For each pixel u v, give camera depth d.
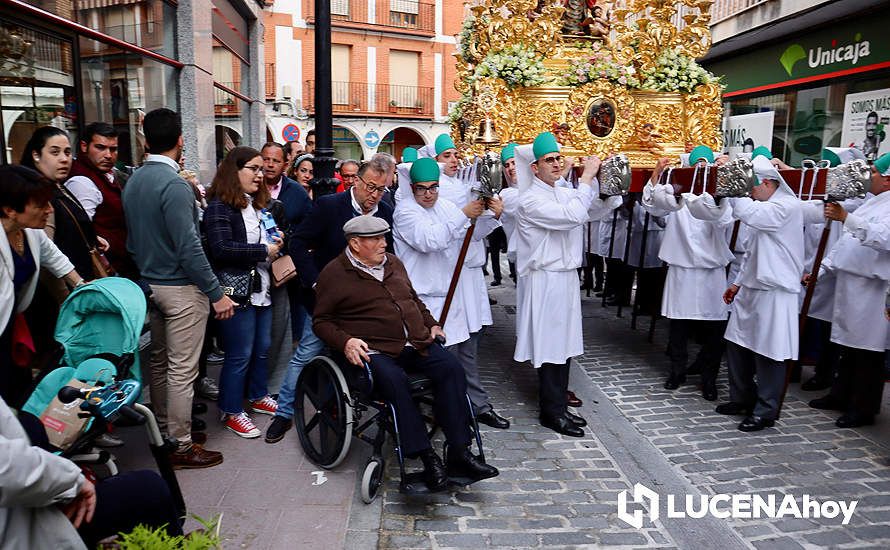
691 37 7.54
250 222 4.51
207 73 8.63
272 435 4.53
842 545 3.40
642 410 5.42
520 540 3.41
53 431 2.59
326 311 3.99
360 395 3.95
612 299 9.83
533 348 4.89
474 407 5.06
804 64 11.41
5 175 2.70
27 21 4.89
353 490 3.86
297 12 23.75
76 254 3.70
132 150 6.77
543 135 4.73
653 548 3.36
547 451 4.59
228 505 3.64
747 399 5.26
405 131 27.31
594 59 7.31
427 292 4.82
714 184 4.75
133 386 2.67
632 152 7.57
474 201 4.59
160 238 3.88
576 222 4.69
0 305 2.48
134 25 6.81
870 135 9.84
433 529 3.51
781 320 4.84
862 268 4.81
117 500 2.32
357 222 3.96
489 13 7.47
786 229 4.80
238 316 4.50
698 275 5.64
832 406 5.38
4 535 1.83
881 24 9.61
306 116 24.23
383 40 25.28
